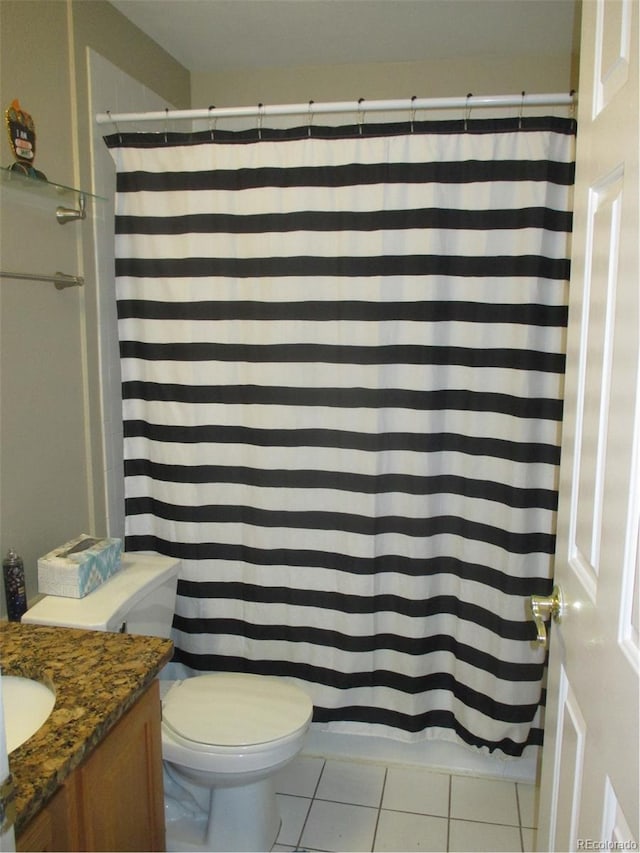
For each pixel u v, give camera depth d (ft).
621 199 2.71
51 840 3.25
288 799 6.74
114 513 6.94
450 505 6.63
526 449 6.05
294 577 6.89
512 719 6.49
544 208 5.78
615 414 2.68
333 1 6.46
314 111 6.07
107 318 6.68
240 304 6.53
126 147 6.43
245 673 7.13
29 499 5.60
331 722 7.11
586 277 3.32
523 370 5.97
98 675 4.00
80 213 5.74
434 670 6.98
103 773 3.68
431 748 7.17
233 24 6.98
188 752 5.42
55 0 5.69
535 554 6.27
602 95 3.09
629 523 2.48
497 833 6.29
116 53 6.66
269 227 6.31
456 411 6.40
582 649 3.17
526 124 5.74
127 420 6.99
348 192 6.10
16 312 5.35
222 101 8.45
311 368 6.46
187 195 6.42
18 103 5.20
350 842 6.18
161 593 6.22
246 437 6.76
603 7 3.09
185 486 6.91
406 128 5.93
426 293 6.10
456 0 6.41
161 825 4.52
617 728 2.57
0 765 2.10
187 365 6.70
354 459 6.48
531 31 7.09
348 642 6.81
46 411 5.78
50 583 5.47
